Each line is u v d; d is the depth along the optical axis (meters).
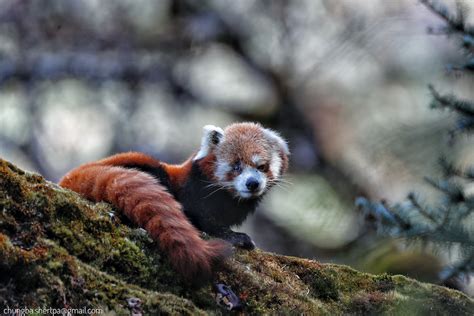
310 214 15.12
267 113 20.50
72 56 19.91
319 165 18.41
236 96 21.03
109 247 6.60
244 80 21.09
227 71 21.38
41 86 19.86
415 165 9.58
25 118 19.56
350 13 19.72
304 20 20.33
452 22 7.57
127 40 20.41
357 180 14.25
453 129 7.56
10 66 19.70
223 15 20.61
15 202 6.30
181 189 9.89
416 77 16.91
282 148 10.85
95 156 19.52
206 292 6.82
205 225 9.63
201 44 20.61
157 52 20.53
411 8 17.64
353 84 19.36
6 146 19.27
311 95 19.91
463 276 6.99
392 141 9.92
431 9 7.68
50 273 5.96
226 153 10.05
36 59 19.77
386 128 10.55
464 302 7.71
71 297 5.97
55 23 20.22
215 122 20.81
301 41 20.39
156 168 9.85
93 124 19.91
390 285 7.88
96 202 7.45
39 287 5.86
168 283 6.68
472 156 9.24
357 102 18.64
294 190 16.64
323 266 7.95
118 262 6.55
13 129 19.56
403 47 17.55
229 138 10.29
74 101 19.98
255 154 10.11
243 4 20.61
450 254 7.05
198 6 20.84
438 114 9.77
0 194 6.25
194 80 20.70
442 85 11.56
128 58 20.25
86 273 6.19
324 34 20.19
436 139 9.45
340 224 14.28
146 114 19.84
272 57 20.56
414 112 16.45
